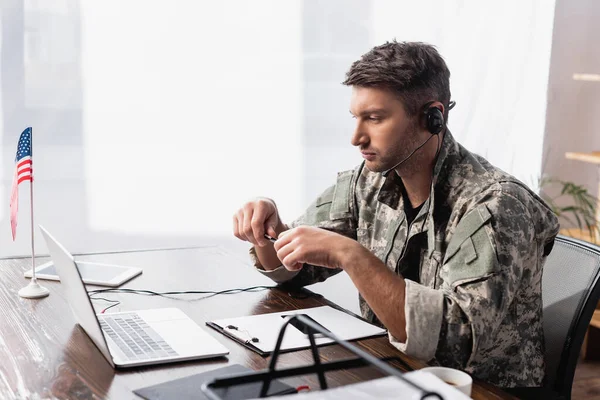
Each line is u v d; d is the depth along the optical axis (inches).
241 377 36.9
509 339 56.7
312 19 115.9
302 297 64.3
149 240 113.3
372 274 51.4
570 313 60.1
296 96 116.9
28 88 104.6
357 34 118.3
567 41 130.1
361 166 70.2
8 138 104.7
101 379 45.1
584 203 136.2
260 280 69.7
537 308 58.3
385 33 119.8
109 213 110.9
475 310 49.4
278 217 67.3
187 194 114.1
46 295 63.0
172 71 110.6
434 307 49.4
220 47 112.3
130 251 80.8
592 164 136.8
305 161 119.0
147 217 112.8
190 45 110.8
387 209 65.9
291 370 38.2
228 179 115.6
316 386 43.8
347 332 54.7
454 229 57.2
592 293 59.2
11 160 105.2
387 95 56.6
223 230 116.6
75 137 107.7
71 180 108.3
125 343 50.9
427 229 60.3
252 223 65.0
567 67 131.0
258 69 114.5
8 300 61.6
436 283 58.2
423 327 48.8
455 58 123.6
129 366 46.9
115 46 107.5
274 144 117.0
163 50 109.7
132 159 110.8
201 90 112.3
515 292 52.3
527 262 56.4
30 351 49.9
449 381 41.0
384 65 56.6
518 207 54.7
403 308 50.1
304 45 116.1
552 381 60.1
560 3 128.5
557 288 62.4
